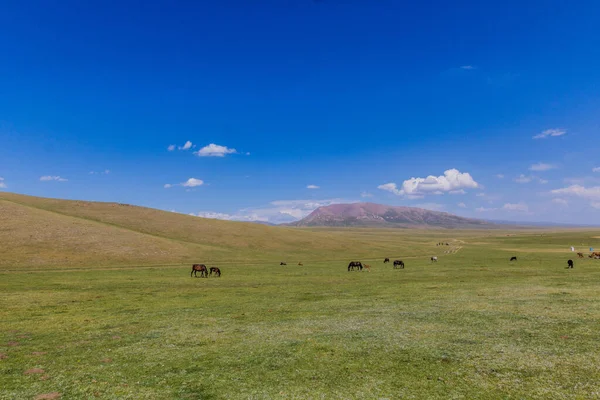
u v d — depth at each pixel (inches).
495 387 468.8
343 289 1444.4
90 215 4832.7
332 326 805.2
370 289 1425.9
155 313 983.0
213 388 480.4
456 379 497.0
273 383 494.0
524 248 5447.8
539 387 465.1
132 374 533.3
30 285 1566.2
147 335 749.3
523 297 1127.6
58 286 1552.7
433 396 446.9
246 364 570.3
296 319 886.4
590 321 786.8
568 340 654.5
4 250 2709.2
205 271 2052.2
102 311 1015.0
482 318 850.1
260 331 772.0
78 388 483.2
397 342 671.8
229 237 4694.9
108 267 2539.4
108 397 455.8
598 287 1309.1
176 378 515.8
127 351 641.6
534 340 661.9
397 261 2674.7
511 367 534.9
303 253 4254.4
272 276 2034.9
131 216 5083.7
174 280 1822.1
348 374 522.3
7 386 490.3
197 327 815.7
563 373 506.6
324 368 547.5
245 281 1786.4
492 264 2760.8
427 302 1083.9
